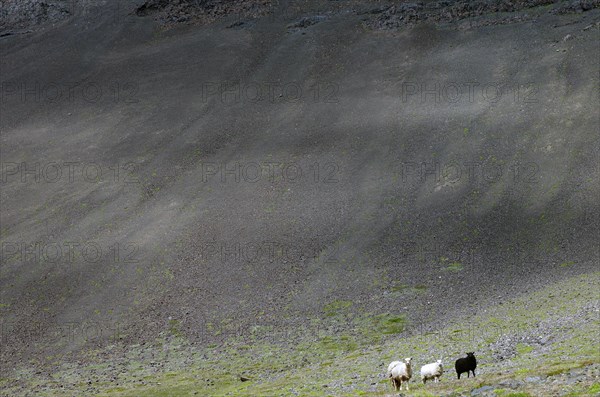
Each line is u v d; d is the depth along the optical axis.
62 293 91.56
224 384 57.66
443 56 158.75
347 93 151.50
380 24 175.50
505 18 168.38
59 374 68.50
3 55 175.38
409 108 141.62
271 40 176.00
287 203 113.62
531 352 45.12
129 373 66.44
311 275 90.44
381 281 86.75
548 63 146.38
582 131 122.06
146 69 168.75
